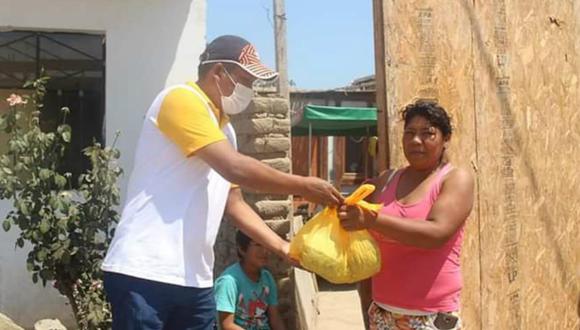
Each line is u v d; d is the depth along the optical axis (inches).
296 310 214.7
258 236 133.0
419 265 124.7
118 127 255.6
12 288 244.7
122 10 255.4
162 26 258.7
